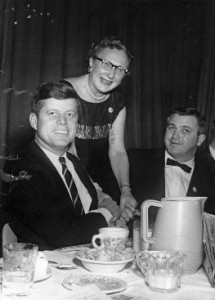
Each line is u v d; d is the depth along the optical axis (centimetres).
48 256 144
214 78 420
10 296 105
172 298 107
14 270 107
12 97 316
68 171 201
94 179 267
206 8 412
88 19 353
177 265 113
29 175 189
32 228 179
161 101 403
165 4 398
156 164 267
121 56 241
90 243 172
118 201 276
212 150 266
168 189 263
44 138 200
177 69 409
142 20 388
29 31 323
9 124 312
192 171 266
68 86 203
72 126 204
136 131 393
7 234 172
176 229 127
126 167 264
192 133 260
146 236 131
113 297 106
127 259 131
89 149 263
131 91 388
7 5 313
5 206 191
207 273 125
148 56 394
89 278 118
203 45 415
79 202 200
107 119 264
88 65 251
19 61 319
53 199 186
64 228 177
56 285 114
